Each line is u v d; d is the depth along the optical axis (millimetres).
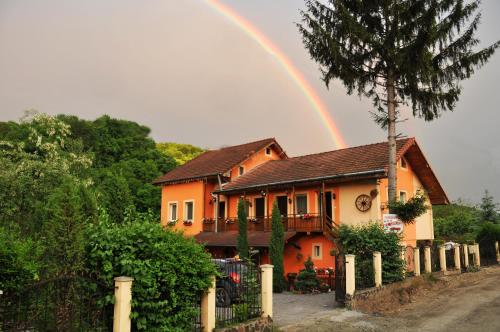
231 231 25234
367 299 12406
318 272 18922
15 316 6211
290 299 15016
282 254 18578
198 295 7660
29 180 13742
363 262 13109
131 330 6402
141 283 6465
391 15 16453
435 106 16844
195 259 7398
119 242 6566
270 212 24094
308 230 20969
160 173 39281
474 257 20891
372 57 16891
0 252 6871
